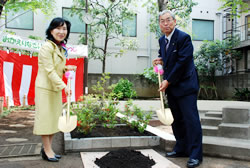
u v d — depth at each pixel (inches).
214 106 343.6
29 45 296.0
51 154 112.6
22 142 147.6
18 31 473.7
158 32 478.6
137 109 165.5
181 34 111.5
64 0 498.9
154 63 124.6
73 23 503.5
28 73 331.9
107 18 458.0
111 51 529.3
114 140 132.0
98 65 521.7
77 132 148.6
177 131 121.7
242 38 526.0
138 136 140.3
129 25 542.0
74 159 115.3
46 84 107.7
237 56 520.7
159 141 138.8
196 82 114.4
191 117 109.5
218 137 137.9
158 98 507.2
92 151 128.1
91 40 464.1
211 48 514.6
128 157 110.2
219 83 559.5
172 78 108.8
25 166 104.0
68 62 382.6
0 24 456.4
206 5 584.1
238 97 477.7
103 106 166.9
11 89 314.5
